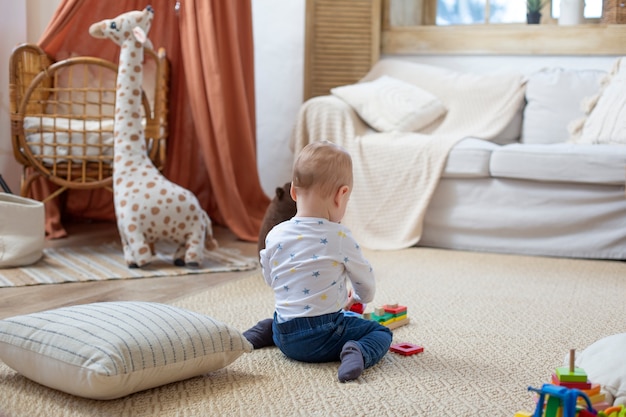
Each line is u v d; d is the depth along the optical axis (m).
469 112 3.81
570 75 3.77
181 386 1.56
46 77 3.14
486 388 1.55
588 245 3.15
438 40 4.16
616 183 3.08
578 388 1.30
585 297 2.43
